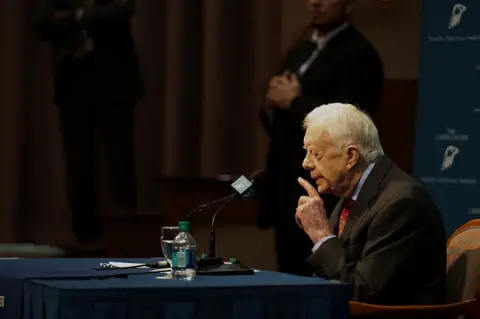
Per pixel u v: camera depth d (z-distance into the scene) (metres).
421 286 8.88
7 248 18.36
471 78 14.38
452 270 9.45
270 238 17.70
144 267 8.91
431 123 14.64
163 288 7.02
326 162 9.11
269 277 8.04
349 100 13.48
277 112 13.94
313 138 9.19
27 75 21.86
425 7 14.66
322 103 13.55
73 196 18.69
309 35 14.25
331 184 9.16
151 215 19.39
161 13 22.17
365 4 18.64
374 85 13.62
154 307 6.98
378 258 8.73
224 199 8.91
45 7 17.48
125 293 6.93
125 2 17.27
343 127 9.05
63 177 21.64
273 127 14.01
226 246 17.58
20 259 10.03
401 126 17.77
